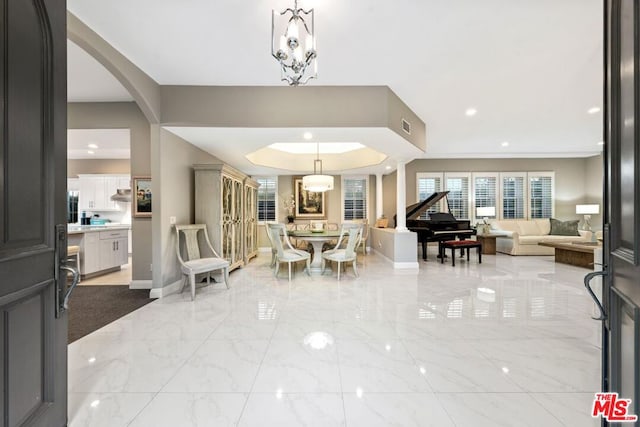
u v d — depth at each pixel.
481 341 2.41
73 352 2.23
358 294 3.79
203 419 1.51
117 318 2.96
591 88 3.76
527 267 5.57
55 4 1.33
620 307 1.03
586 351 2.24
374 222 8.20
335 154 7.31
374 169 7.18
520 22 2.45
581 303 3.40
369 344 2.35
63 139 1.39
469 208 8.25
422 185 8.33
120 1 2.20
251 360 2.10
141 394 1.71
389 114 3.75
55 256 1.33
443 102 4.20
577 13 2.34
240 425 1.47
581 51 2.90
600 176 7.68
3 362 1.04
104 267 5.13
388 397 1.68
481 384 1.81
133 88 3.16
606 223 1.11
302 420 1.50
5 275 1.04
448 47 2.83
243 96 3.67
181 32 2.59
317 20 2.42
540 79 3.51
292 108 3.68
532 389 1.76
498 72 3.33
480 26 2.51
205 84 3.63
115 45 2.79
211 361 2.09
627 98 0.94
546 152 7.64
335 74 3.39
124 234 5.63
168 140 3.83
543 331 2.62
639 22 0.84
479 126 5.35
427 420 1.50
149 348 2.29
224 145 4.54
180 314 3.07
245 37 2.67
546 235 7.44
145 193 4.24
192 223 4.48
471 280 4.54
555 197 8.17
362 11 2.31
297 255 4.69
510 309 3.20
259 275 4.97
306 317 2.96
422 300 3.52
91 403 1.63
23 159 1.14
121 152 6.88
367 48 2.84
